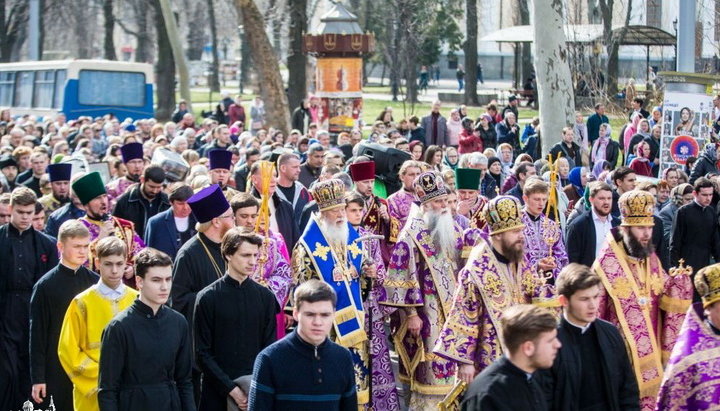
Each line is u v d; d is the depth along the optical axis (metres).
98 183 25.88
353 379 16.70
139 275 18.28
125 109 89.88
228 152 32.38
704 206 33.53
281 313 23.12
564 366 16.12
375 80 183.25
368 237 23.75
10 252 24.27
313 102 74.00
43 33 142.12
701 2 90.12
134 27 163.75
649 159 53.53
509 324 14.38
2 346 24.03
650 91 92.62
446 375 23.66
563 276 16.33
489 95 129.00
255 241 19.56
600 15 109.69
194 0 162.12
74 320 20.08
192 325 20.78
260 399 16.30
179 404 18.55
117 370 18.03
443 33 140.50
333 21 72.12
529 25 126.81
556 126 60.75
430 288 23.59
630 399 16.53
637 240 21.31
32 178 38.44
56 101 89.25
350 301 23.22
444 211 23.69
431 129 69.19
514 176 37.94
